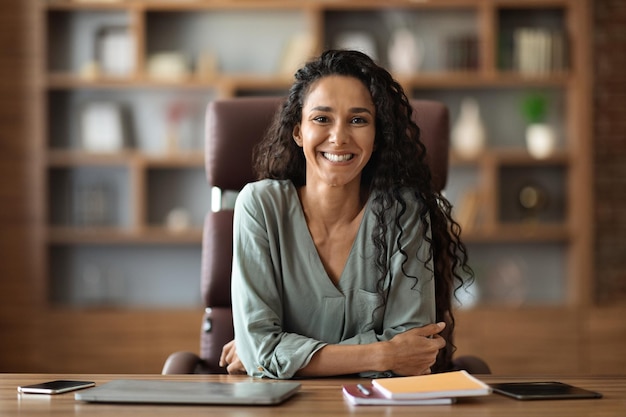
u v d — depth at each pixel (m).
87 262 5.97
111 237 5.72
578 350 5.60
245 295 2.27
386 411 1.58
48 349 5.59
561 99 5.96
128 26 5.90
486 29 5.71
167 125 5.87
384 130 2.36
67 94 5.93
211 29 5.95
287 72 5.75
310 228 2.36
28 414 1.57
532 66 5.77
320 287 2.31
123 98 5.96
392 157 2.37
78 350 5.57
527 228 5.75
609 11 5.76
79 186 5.91
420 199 2.38
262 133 2.86
